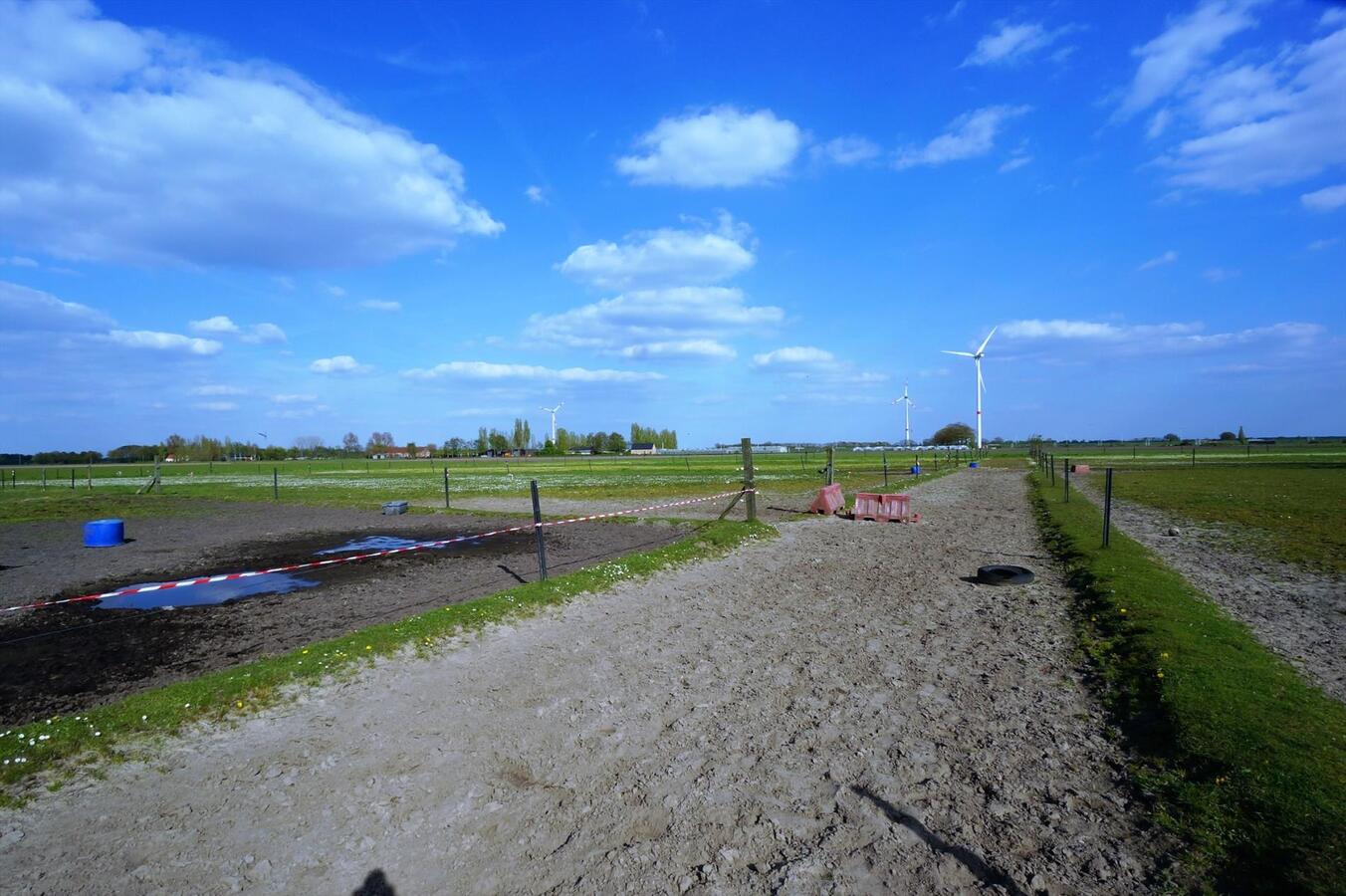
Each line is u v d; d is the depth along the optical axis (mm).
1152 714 6488
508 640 9211
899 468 65625
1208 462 66812
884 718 6691
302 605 11734
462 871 4367
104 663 8797
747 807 5074
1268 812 4625
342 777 5543
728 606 11219
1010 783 5387
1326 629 9469
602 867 4383
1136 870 4238
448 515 26250
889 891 4109
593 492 39156
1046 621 10203
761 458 106188
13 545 20359
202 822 4891
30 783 5387
